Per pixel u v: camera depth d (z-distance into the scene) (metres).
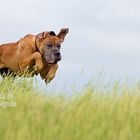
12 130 8.75
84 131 8.66
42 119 9.34
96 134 8.50
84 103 10.13
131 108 9.90
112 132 8.57
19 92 13.72
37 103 11.43
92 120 9.17
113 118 9.39
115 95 11.34
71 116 9.41
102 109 10.11
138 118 9.39
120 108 9.88
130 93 11.09
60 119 9.29
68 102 11.41
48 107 10.28
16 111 10.12
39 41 21.03
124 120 9.25
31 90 15.59
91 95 11.44
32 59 21.23
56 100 11.45
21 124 9.12
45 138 8.48
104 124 8.80
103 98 11.46
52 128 8.66
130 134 8.54
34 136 8.57
